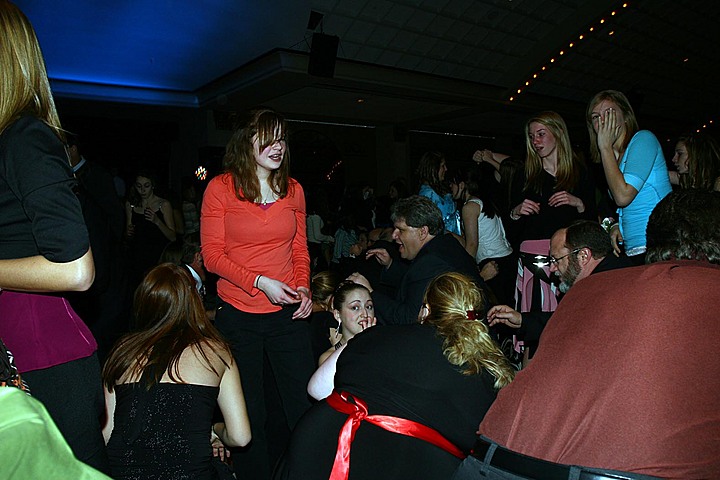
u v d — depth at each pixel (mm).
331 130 12008
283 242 2377
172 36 7480
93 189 2922
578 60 10648
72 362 1230
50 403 1192
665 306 1189
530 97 10984
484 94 10328
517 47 9742
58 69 8023
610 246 2336
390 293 3857
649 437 1111
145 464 1749
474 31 8922
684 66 12469
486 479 1311
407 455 1558
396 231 2781
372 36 8070
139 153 10188
